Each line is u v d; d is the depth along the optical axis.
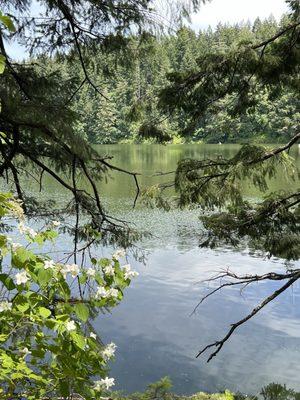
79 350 1.87
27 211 6.46
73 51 6.21
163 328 10.84
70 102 5.96
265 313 11.87
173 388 8.30
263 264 16.39
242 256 17.44
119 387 8.20
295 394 4.33
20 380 2.00
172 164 47.78
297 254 6.09
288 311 11.98
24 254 1.78
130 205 27.03
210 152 55.41
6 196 1.82
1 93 4.42
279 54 5.91
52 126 4.84
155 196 6.27
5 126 5.29
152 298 12.85
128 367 8.98
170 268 15.72
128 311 11.82
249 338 10.41
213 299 12.92
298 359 9.41
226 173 5.86
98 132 77.88
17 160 6.76
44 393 2.02
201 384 8.47
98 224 6.15
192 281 14.43
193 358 9.44
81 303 1.93
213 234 6.32
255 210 6.32
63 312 1.92
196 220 23.30
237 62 5.56
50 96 5.88
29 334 2.06
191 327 10.96
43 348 1.89
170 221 23.00
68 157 6.05
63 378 1.95
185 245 18.70
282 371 8.95
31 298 1.84
